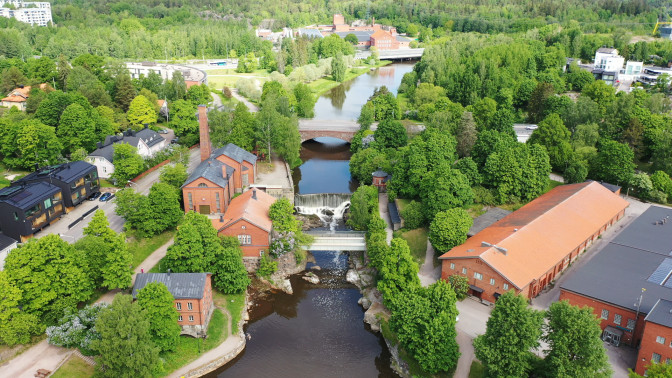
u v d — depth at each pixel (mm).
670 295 94500
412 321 89312
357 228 133500
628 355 90750
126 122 188625
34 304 90438
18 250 90875
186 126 184625
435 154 146000
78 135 161875
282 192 150500
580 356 75562
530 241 112188
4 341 88125
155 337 90062
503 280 101312
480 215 133375
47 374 84375
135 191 144625
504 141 153250
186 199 134750
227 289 109562
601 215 130250
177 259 104438
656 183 146875
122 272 100188
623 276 101750
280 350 99812
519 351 77375
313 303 113562
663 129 164875
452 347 87062
